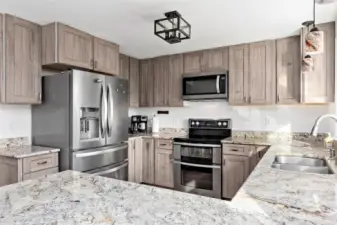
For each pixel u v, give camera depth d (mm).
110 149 2846
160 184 3510
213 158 3096
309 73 2533
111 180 1234
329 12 2164
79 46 2660
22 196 993
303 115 3047
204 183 3166
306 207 884
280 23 2434
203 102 3789
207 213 828
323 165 1947
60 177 1281
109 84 2855
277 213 829
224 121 3562
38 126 2688
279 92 2898
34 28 2455
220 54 3322
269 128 3266
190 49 3455
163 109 4168
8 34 2234
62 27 2469
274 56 2938
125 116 3143
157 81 3883
